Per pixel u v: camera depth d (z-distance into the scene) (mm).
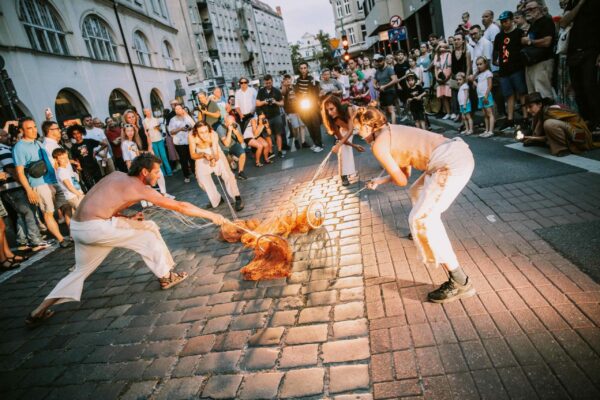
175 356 2719
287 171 8133
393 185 5457
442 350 2209
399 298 2781
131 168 3514
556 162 4801
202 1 41000
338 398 2035
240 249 4465
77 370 2807
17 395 2664
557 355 2004
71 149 8000
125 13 20781
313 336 2586
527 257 2922
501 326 2285
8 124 7355
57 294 3578
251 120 9195
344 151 5852
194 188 8523
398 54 9609
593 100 5340
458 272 2578
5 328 3689
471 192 4441
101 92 17391
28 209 5949
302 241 4148
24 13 13352
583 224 3186
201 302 3406
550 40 5867
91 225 3395
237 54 51281
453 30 13539
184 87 28266
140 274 4371
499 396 1852
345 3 47500
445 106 9930
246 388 2254
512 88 6660
